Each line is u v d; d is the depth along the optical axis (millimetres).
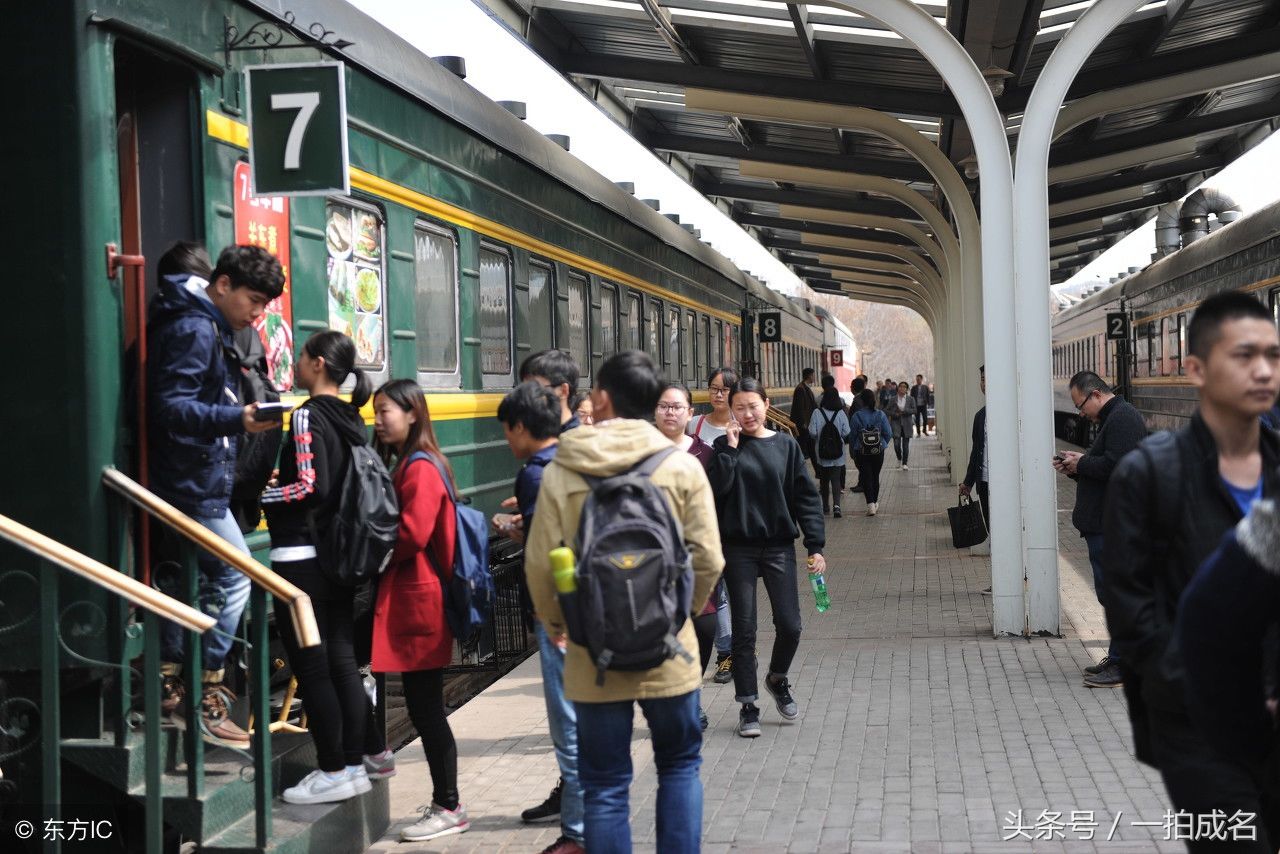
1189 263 21547
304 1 6844
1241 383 3148
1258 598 2545
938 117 15148
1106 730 6902
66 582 4754
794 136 19594
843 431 19234
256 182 5699
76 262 4773
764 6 12211
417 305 8352
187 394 4836
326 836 4977
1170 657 3148
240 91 5977
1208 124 17359
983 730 6992
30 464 4793
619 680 4094
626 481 4035
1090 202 22703
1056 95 9297
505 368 10219
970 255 15852
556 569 3994
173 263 5086
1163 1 12039
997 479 9539
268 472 5512
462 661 8648
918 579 12773
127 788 4605
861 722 7266
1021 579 9539
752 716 7012
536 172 11164
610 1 12688
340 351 5289
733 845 5273
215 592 5137
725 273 22344
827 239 30109
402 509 5336
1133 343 27547
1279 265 15461
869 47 13734
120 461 4859
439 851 5348
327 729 5160
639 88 16188
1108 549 3277
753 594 7055
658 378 4445
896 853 5117
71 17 4789
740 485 6957
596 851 4133
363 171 7453
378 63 7699
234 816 4809
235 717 5707
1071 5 12719
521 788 6246
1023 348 9445
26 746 4730
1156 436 3316
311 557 5176
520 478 5105
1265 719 2746
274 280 5008
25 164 4805
